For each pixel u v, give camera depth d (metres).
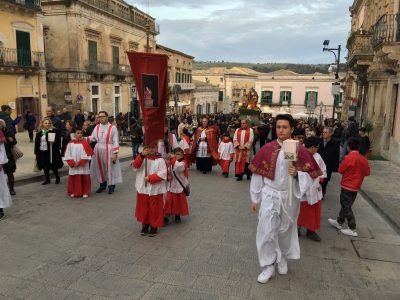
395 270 5.46
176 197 7.26
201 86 59.28
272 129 16.39
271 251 4.86
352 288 4.88
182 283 4.87
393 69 14.38
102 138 9.45
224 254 5.83
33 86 25.56
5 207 7.25
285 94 57.41
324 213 8.28
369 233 7.03
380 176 12.14
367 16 24.08
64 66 29.64
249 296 4.58
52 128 10.07
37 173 10.95
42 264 5.34
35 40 25.50
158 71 6.30
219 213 8.09
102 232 6.69
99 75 32.47
